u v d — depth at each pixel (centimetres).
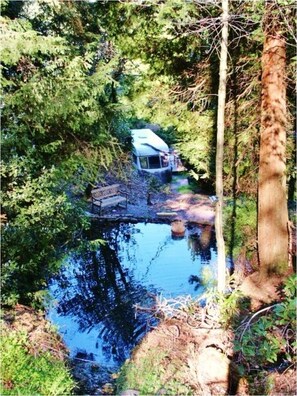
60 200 579
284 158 620
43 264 605
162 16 549
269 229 620
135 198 1314
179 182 1497
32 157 609
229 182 791
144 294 779
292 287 441
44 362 445
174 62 773
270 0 528
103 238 1080
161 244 1035
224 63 527
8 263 521
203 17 605
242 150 746
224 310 537
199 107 805
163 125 850
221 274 567
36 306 584
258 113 704
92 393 475
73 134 693
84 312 730
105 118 761
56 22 688
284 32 570
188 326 543
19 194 540
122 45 747
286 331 432
